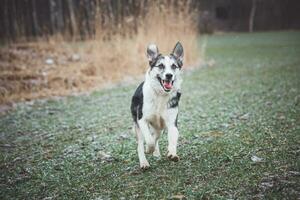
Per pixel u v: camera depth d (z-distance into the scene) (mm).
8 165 6531
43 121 9391
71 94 12438
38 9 32500
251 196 4637
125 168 6020
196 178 5355
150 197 4910
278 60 17703
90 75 14812
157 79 5758
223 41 28781
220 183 5082
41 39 21406
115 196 5047
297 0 37344
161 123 6012
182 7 17750
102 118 9359
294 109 8758
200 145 6816
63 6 30891
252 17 36844
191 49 17766
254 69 15508
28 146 7551
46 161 6637
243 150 6316
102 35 16188
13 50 17453
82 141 7629
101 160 6473
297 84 11734
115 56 15719
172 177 5461
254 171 5371
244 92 11242
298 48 22125
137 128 6078
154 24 16656
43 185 5605
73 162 6480
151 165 6055
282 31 35781
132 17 16625
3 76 13141
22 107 10914
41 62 15984
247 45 25344
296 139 6609
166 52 15914
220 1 38500
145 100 5789
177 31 17203
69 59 16781
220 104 9984
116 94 12102
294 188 4742
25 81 13102
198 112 9352
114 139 7629
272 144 6469
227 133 7422
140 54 16109
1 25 28500
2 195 5340
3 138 8148
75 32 20781
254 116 8508
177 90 5859
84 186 5465
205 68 16594
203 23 35438
